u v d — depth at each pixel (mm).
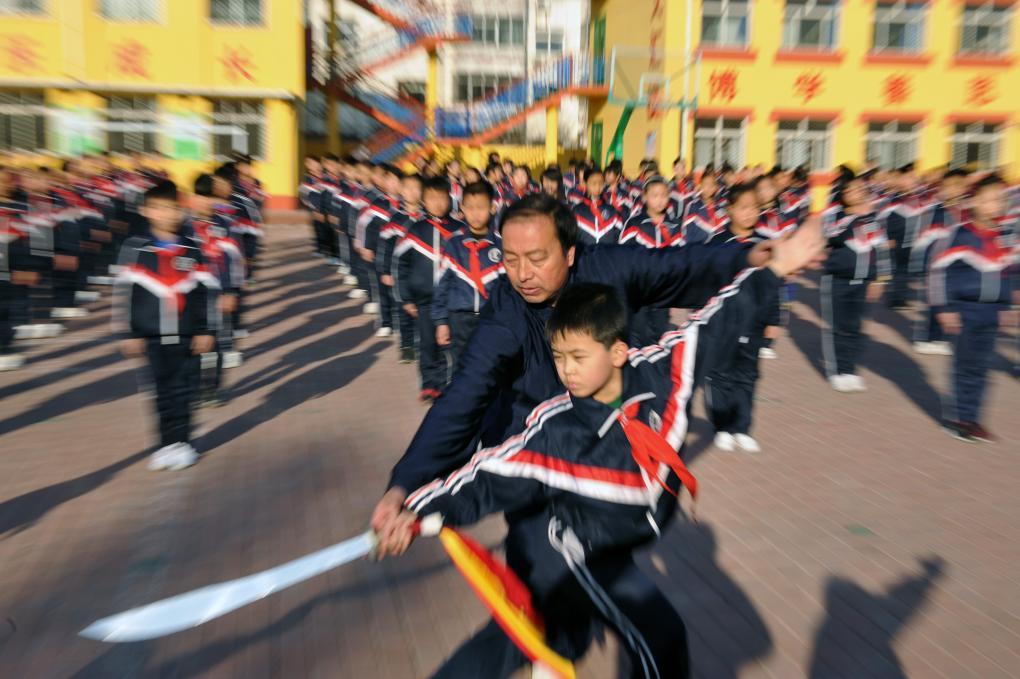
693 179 14633
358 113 29172
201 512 5004
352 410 7152
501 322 2824
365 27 32594
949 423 6570
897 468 5797
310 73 25500
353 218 12422
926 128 21812
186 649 3566
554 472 2543
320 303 12539
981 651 3598
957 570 4316
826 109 21500
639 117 22641
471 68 32906
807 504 5152
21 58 22188
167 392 5664
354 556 2346
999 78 21672
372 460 5914
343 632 3695
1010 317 11211
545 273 2758
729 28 21188
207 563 4363
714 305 2660
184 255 5602
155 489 5352
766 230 9062
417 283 7129
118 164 19094
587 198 9734
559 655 2658
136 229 14039
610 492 2525
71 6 22172
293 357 9133
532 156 27750
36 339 9734
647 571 4289
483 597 2395
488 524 4797
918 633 3734
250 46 23219
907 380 8289
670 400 2586
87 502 5141
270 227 22406
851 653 3578
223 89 23141
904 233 11734
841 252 7672
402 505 2434
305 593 4020
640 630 2596
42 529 4754
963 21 21516
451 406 2680
